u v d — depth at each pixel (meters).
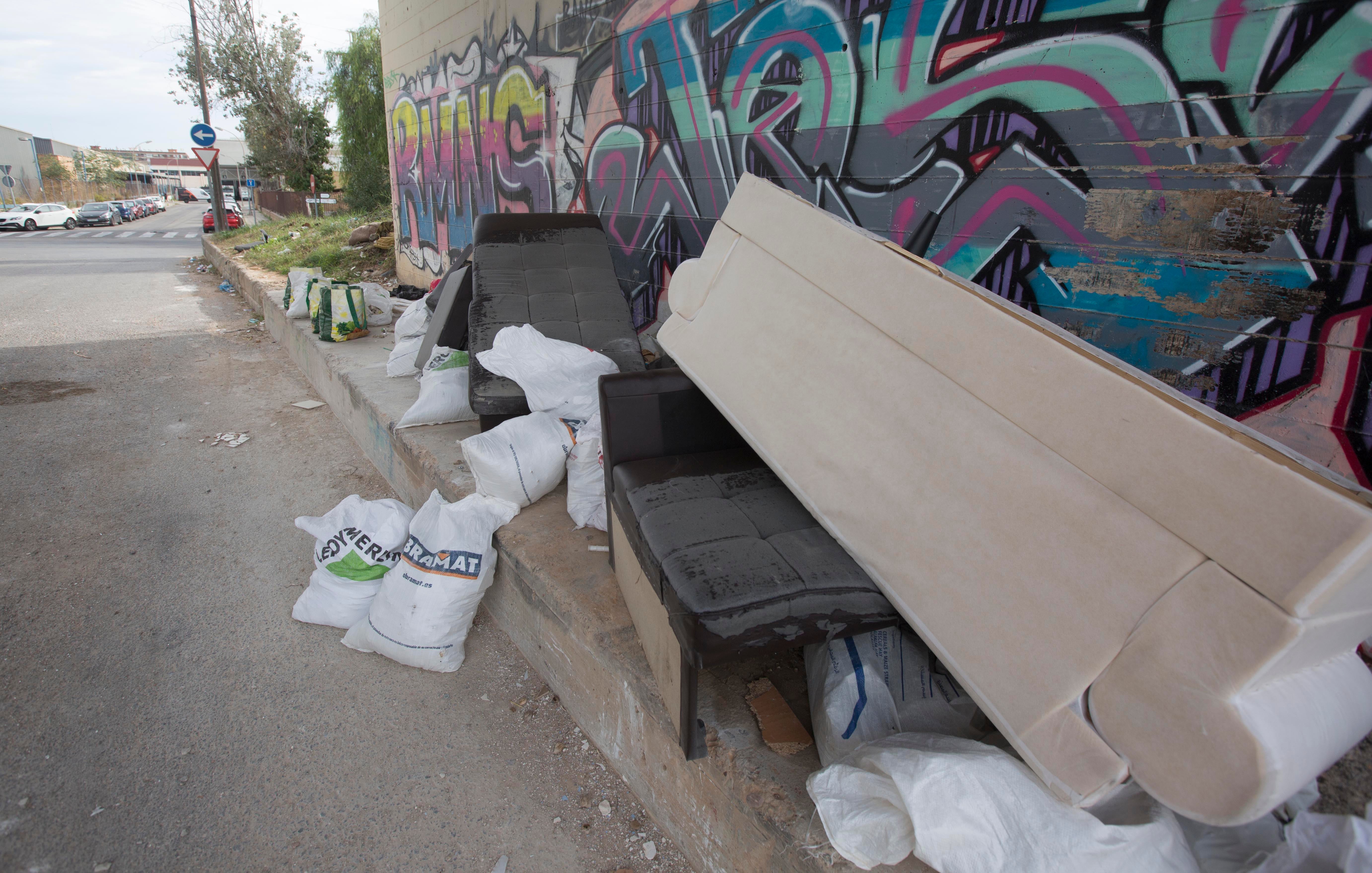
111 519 3.55
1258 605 0.90
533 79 5.15
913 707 1.59
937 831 1.12
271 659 2.56
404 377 4.57
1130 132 1.93
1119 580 1.06
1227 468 0.96
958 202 2.41
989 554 1.24
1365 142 1.54
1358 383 1.62
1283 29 1.63
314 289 6.07
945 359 1.35
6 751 2.09
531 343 3.06
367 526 2.73
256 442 4.62
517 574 2.49
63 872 1.74
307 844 1.84
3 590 2.89
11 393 5.34
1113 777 1.04
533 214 4.03
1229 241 1.79
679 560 1.54
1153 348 1.97
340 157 21.84
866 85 2.68
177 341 7.26
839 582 1.48
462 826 1.92
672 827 1.83
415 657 2.46
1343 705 1.05
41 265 13.67
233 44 21.00
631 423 2.16
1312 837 1.05
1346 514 0.84
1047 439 1.17
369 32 15.53
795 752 1.58
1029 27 2.12
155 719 2.25
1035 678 1.14
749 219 1.95
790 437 1.67
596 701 2.10
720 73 3.41
